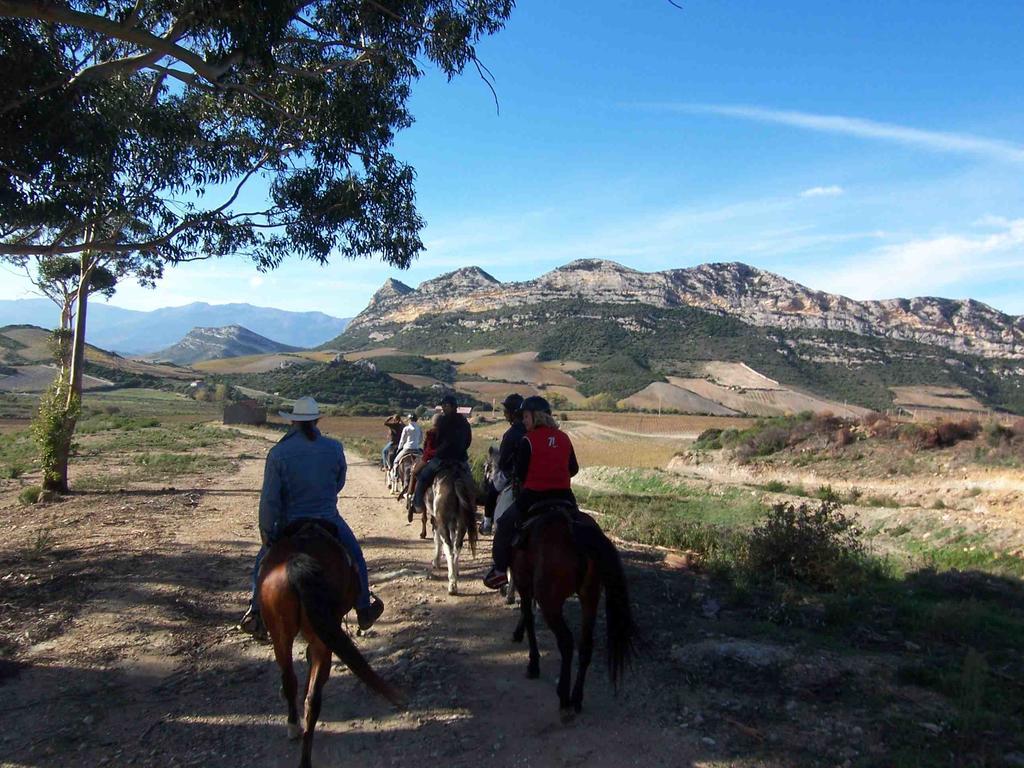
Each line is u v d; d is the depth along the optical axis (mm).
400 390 133875
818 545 9961
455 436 10172
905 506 24781
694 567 10594
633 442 61906
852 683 6227
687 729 5445
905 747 5062
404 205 14117
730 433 43062
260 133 14078
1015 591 10945
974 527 17922
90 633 7668
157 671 6754
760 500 24156
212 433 50594
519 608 8688
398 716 5773
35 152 10633
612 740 5324
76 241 16656
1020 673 6598
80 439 41438
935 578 11250
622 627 5609
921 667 6496
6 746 5305
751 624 7855
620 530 14148
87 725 5629
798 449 36875
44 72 10359
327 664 4871
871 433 35406
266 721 5699
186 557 11172
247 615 5961
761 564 10109
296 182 13344
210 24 9953
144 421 59688
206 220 12719
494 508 9406
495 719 5703
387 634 7777
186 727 5598
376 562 11289
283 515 5797
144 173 12914
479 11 12656
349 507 17375
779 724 5488
